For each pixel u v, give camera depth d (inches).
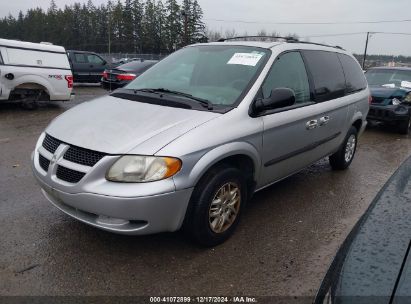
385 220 75.5
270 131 147.5
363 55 2070.6
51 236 138.0
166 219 117.8
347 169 242.5
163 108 137.5
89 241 135.9
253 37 189.5
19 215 152.9
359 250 68.8
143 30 2773.1
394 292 57.1
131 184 112.6
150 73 175.6
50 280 114.3
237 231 149.3
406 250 65.4
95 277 116.7
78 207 118.3
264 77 150.1
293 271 124.9
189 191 119.6
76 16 3169.3
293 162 170.6
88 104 152.4
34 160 135.4
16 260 123.0
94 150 116.4
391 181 92.4
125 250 131.4
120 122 127.9
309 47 186.9
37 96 403.9
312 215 168.6
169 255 129.9
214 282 117.4
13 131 302.7
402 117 358.3
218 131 126.9
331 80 196.5
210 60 165.0
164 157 114.1
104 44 3073.3
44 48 400.8
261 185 156.1
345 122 211.6
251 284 117.3
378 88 381.4
